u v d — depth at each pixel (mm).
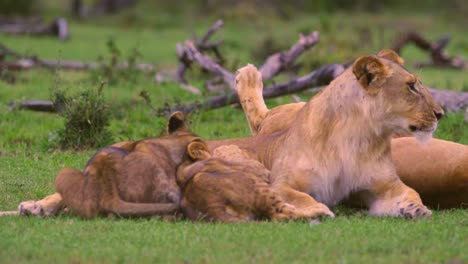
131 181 22828
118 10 131500
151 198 22906
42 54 74375
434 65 69562
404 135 26281
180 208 22688
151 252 19500
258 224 21797
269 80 46719
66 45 83875
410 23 112625
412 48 87312
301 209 22969
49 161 32500
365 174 24156
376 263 18703
